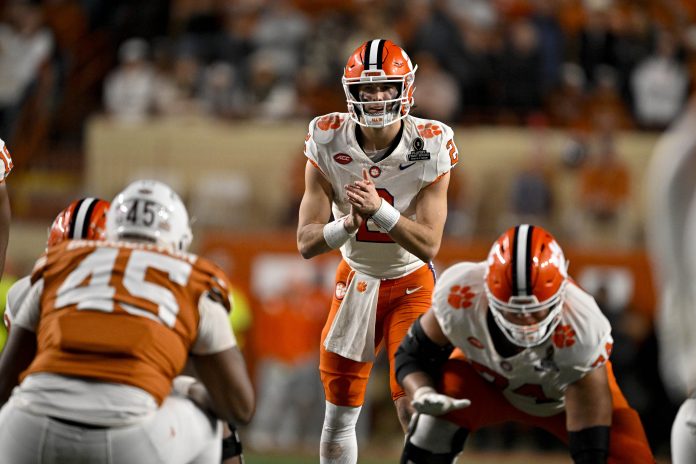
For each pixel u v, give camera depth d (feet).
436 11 141.08
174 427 38.01
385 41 48.42
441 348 45.09
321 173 50.19
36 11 153.17
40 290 39.52
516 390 44.65
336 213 52.21
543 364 42.63
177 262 39.40
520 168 131.95
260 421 119.24
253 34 146.10
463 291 43.21
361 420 116.47
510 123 137.08
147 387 37.11
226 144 137.69
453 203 127.54
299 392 118.93
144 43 151.43
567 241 127.65
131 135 138.92
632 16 148.25
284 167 136.05
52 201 138.82
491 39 142.20
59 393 36.76
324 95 140.77
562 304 41.52
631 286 116.88
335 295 53.83
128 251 39.40
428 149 48.98
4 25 150.41
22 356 39.93
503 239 41.50
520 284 39.96
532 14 143.13
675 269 20.38
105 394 36.70
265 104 141.18
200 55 146.00
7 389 39.81
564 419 46.26
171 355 37.96
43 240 136.36
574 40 144.56
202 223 133.80
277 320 119.65
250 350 120.88
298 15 147.64
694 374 22.44
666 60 141.69
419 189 49.52
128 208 40.63
